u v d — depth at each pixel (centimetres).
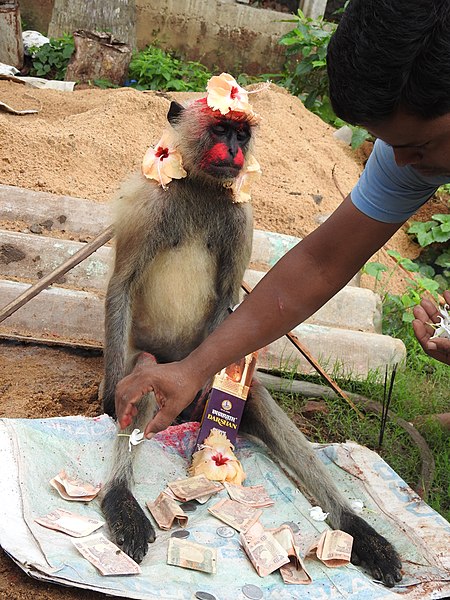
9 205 295
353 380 269
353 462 216
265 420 209
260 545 176
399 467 231
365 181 156
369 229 157
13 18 537
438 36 116
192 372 157
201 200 219
